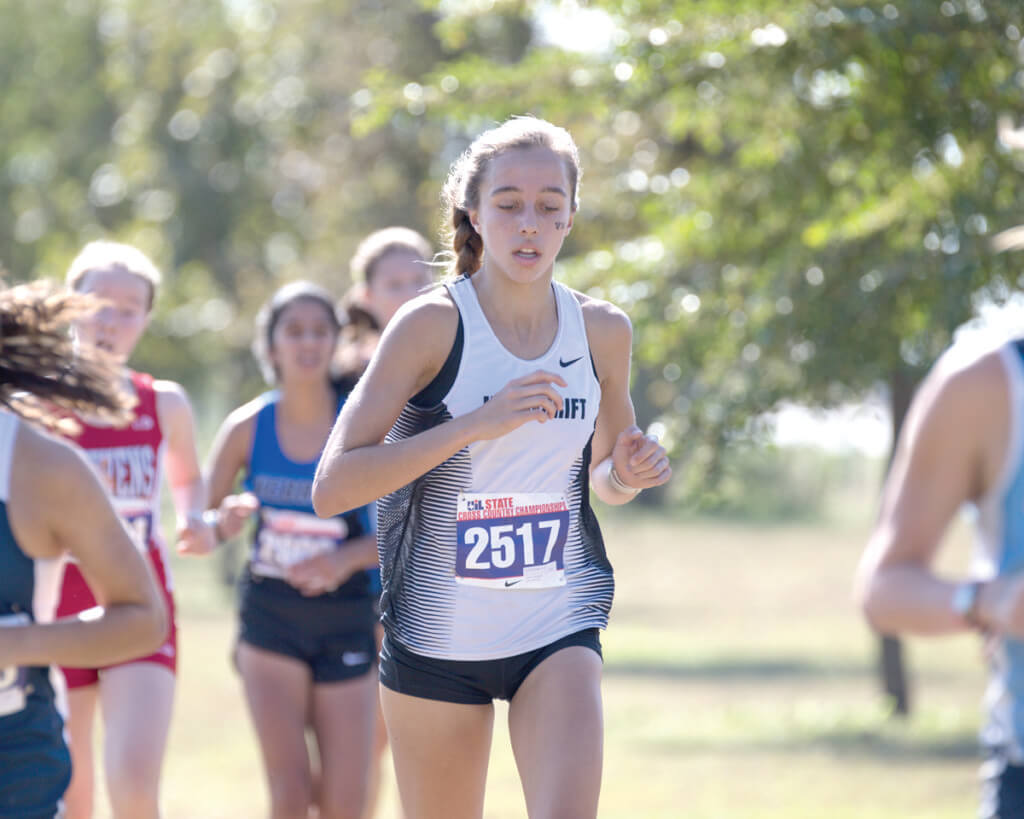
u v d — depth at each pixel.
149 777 15.02
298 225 96.44
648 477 11.79
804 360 32.19
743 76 26.58
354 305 19.94
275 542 18.81
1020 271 27.02
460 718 11.84
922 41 24.12
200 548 17.62
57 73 109.75
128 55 101.19
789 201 29.64
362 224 79.75
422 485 11.69
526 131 11.55
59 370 10.34
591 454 12.16
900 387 43.59
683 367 32.78
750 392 32.84
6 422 9.67
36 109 110.12
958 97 24.89
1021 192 26.30
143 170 98.56
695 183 33.19
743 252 32.53
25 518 9.61
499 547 11.56
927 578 7.68
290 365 19.06
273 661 18.64
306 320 19.03
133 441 16.98
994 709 8.27
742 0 24.88
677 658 68.94
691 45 25.66
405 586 11.85
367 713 18.75
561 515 11.76
